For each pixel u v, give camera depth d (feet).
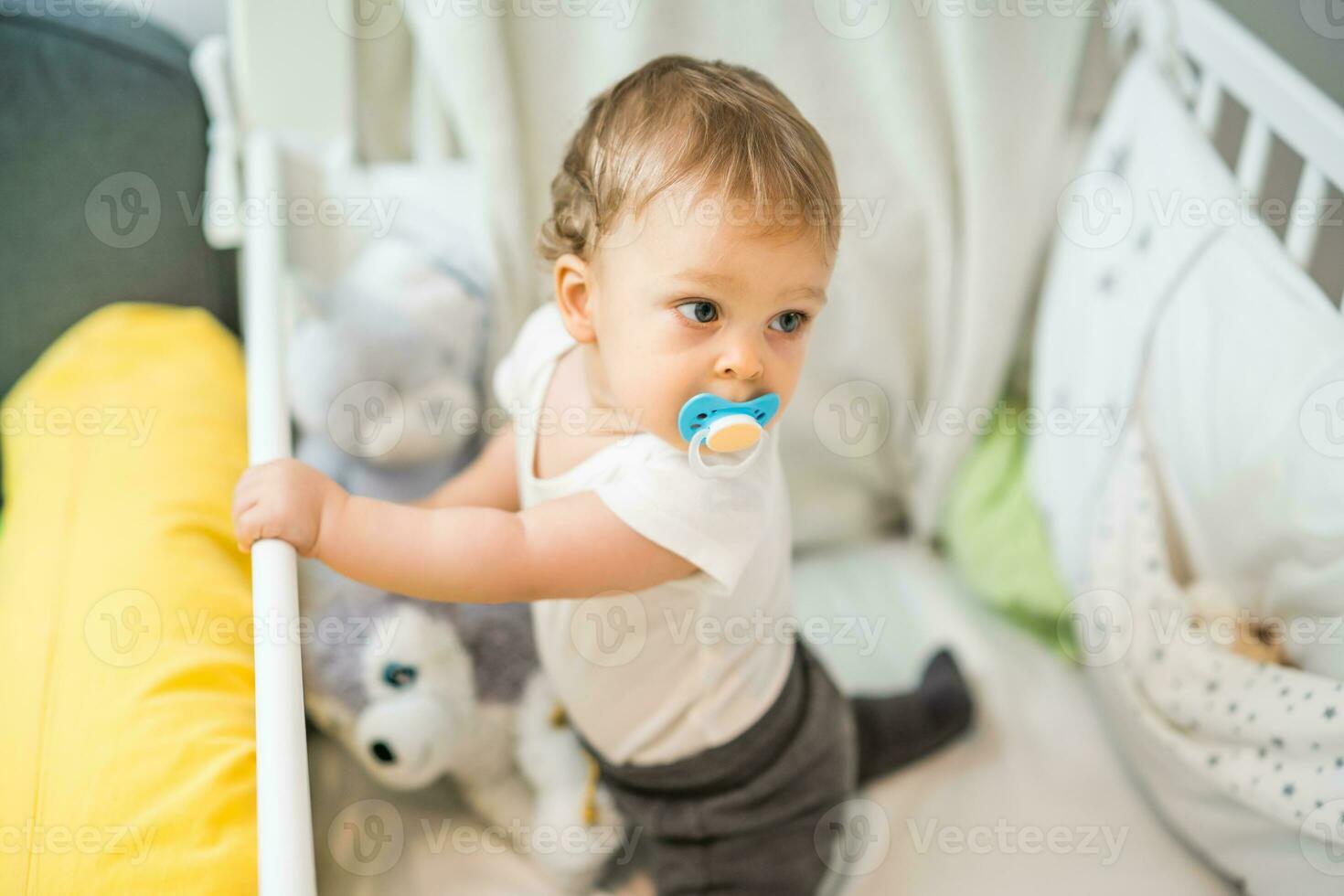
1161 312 3.29
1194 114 3.50
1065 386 3.71
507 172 3.46
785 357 2.20
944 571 4.06
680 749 2.78
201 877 2.21
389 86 3.99
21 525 3.07
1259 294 2.94
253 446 2.50
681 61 2.38
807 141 2.20
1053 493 3.69
